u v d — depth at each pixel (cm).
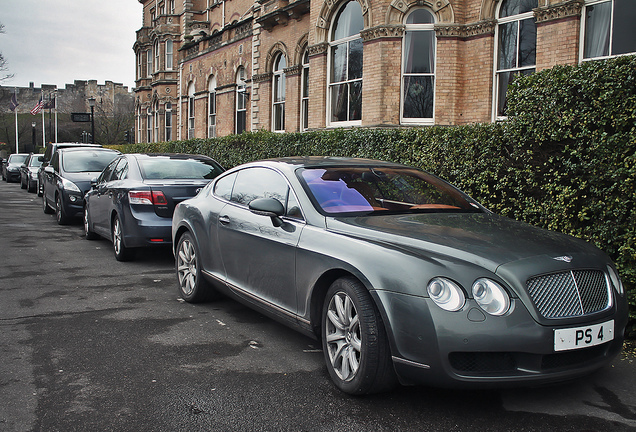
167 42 3438
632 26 965
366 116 1341
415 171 531
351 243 381
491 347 318
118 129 6178
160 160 866
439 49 1248
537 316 325
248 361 435
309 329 414
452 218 434
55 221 1332
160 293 652
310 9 1581
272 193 489
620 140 490
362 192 462
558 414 348
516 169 604
